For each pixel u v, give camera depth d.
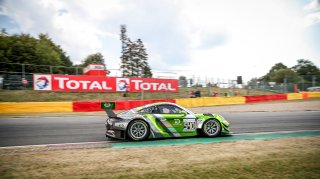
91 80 21.19
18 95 18.94
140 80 22.83
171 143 6.37
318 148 5.82
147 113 6.83
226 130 7.51
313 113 15.45
